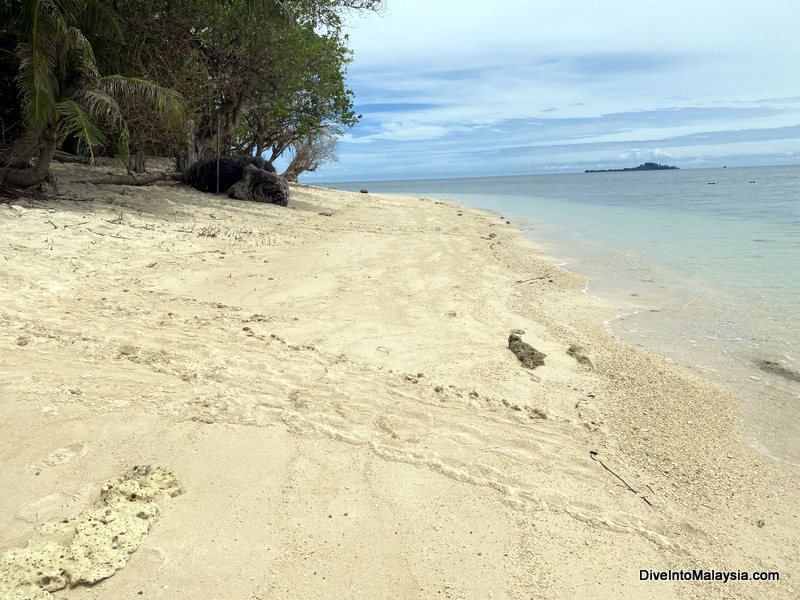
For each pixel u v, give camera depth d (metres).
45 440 3.77
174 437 3.94
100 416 4.12
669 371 6.05
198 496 3.36
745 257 12.88
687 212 24.92
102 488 3.27
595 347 6.82
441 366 5.78
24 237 8.98
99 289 7.31
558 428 4.58
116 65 15.78
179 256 9.52
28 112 10.62
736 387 5.68
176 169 18.86
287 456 3.83
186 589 2.64
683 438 4.56
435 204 29.19
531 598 2.74
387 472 3.73
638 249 14.48
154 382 4.75
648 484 3.85
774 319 8.02
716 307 8.71
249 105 20.53
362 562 2.90
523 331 7.15
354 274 9.65
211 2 16.83
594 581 2.90
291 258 10.47
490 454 4.08
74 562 2.68
